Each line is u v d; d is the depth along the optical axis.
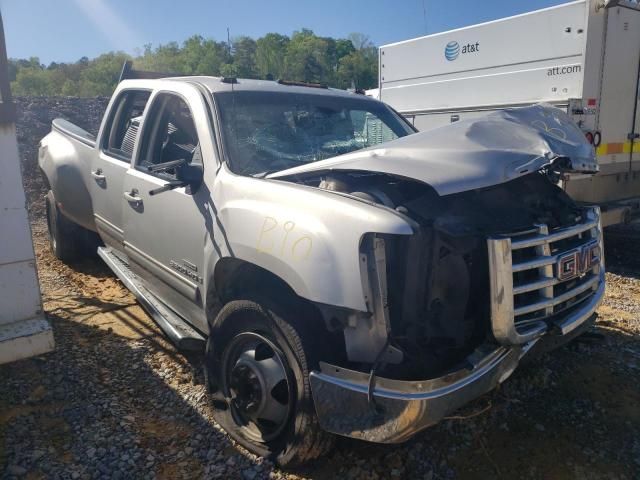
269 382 3.07
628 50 7.87
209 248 3.47
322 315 2.85
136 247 4.53
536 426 3.50
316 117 4.27
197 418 3.54
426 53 9.75
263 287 3.28
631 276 6.79
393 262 2.79
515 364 2.90
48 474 2.99
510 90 8.41
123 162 4.79
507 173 2.86
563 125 3.47
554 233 3.02
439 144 3.07
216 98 3.93
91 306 5.44
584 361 4.29
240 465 3.11
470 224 2.84
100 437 3.32
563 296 3.06
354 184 3.11
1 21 2.91
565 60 7.59
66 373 4.05
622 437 3.40
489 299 2.78
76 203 5.72
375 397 2.60
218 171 3.57
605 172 7.80
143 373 4.10
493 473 3.09
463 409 3.50
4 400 3.69
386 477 3.04
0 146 2.97
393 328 2.79
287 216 2.96
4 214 3.02
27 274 3.12
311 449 2.93
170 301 4.21
